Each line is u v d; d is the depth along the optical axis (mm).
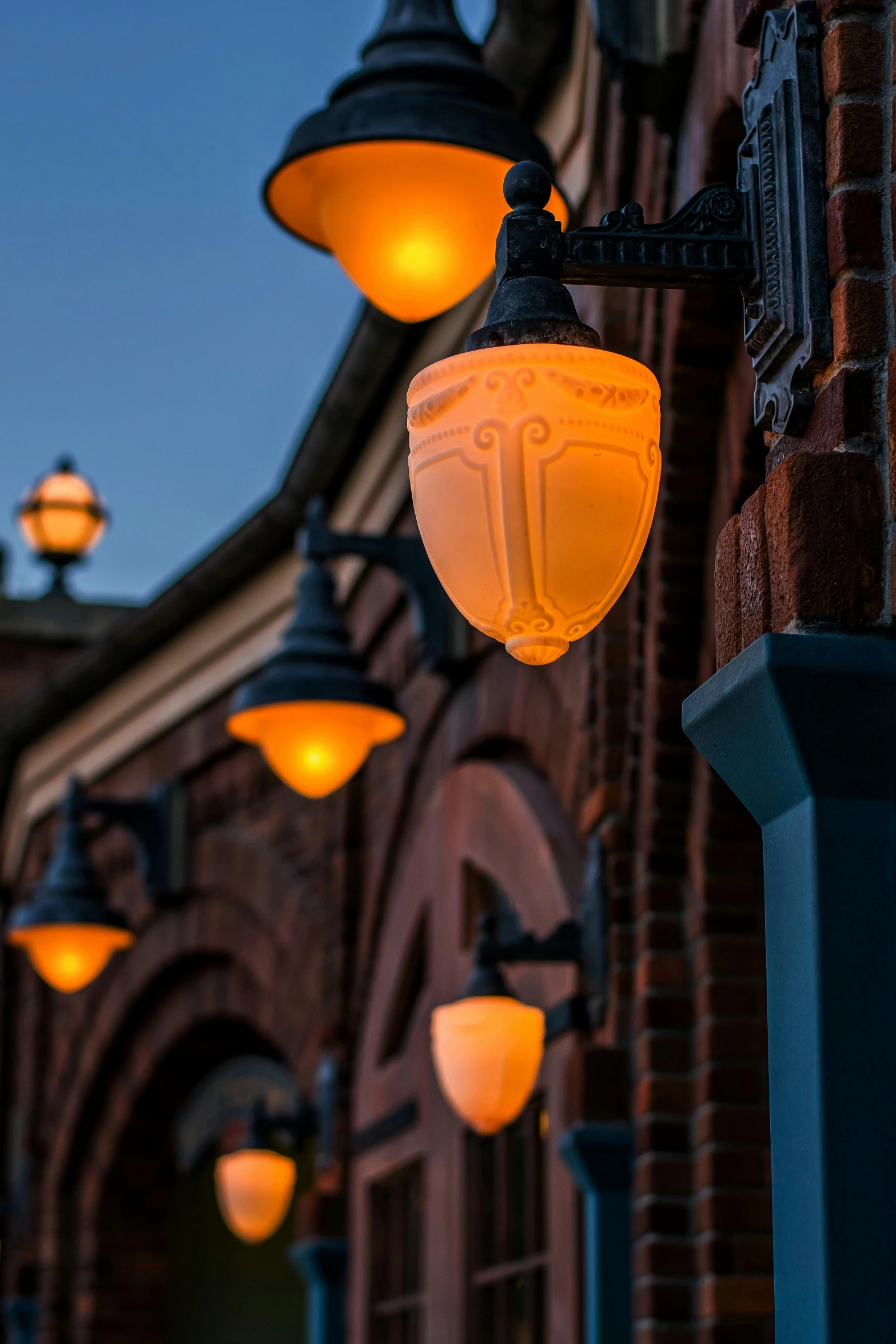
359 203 4652
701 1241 5336
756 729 2982
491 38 6594
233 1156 9797
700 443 5254
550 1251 6348
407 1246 8422
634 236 3248
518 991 6883
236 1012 11023
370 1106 9000
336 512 9891
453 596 3072
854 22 3174
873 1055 2820
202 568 10961
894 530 2959
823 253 3158
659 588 5453
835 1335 2705
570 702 6641
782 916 2979
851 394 3051
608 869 6027
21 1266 13008
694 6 4637
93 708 12750
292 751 7070
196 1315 14258
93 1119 12852
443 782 8148
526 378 2939
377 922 9195
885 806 2922
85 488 16516
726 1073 5402
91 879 9914
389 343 8398
